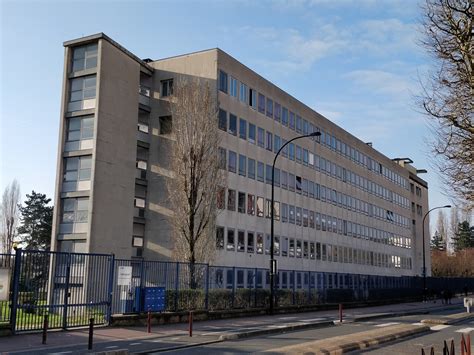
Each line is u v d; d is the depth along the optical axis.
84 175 35.38
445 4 10.68
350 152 65.81
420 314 35.06
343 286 43.19
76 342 15.73
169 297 23.62
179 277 25.02
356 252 64.31
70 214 35.34
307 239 52.66
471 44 10.48
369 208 69.94
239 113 42.97
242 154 42.97
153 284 22.81
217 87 39.94
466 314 33.00
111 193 36.03
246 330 20.03
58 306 18.25
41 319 17.75
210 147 33.56
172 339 17.28
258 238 44.19
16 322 16.83
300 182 52.44
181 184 32.41
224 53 41.28
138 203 40.31
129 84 38.81
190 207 31.91
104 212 35.28
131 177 38.12
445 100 11.09
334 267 57.84
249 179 43.69
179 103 33.97
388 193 77.75
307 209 53.31
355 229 64.75
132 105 38.94
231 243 40.31
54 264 18.31
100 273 20.20
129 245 37.25
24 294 17.19
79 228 34.72
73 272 19.14
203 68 40.62
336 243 59.06
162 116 41.28
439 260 100.31
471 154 11.20
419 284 62.62
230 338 17.81
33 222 65.62
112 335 17.78
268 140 47.28
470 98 10.80
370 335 18.17
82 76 36.69
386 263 73.94
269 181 46.78
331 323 25.11
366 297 46.75
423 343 17.50
